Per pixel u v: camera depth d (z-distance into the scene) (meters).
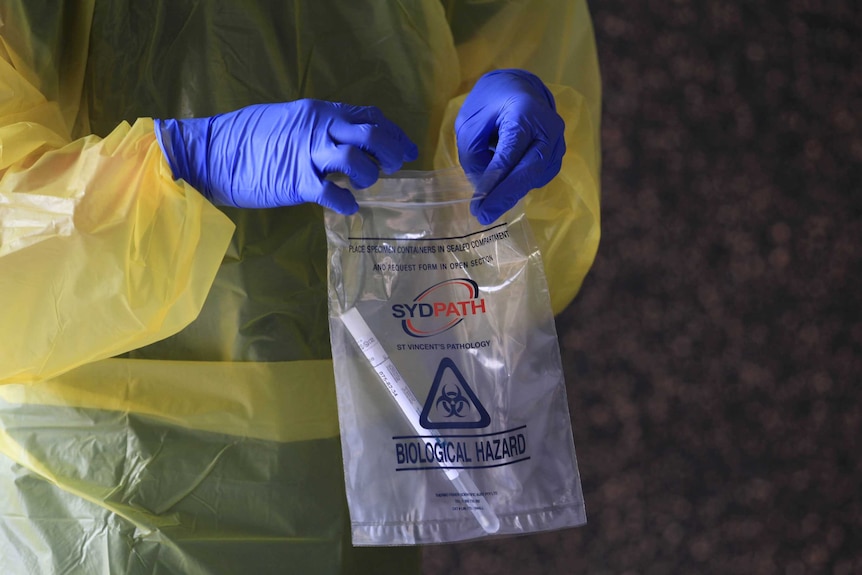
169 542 1.29
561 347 1.74
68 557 1.28
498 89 1.28
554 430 1.27
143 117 1.29
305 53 1.32
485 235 1.27
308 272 1.31
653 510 1.75
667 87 1.80
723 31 1.82
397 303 1.27
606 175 1.76
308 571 1.30
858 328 1.83
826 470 1.79
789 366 1.80
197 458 1.29
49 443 1.28
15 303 1.20
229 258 1.30
